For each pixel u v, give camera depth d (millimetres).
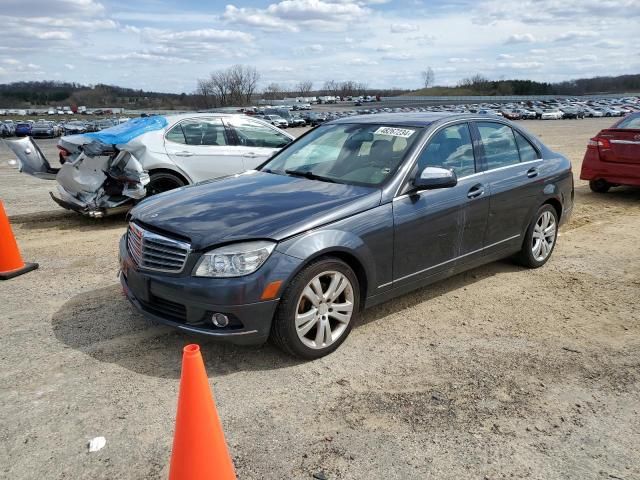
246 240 3314
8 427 2926
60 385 3344
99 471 2598
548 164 5422
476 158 4695
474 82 153625
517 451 2727
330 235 3533
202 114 8070
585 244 6434
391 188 3949
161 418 3014
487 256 4848
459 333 4066
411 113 5008
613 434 2867
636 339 3955
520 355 3715
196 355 2186
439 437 2836
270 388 3303
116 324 4219
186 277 3348
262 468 2604
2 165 17219
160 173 7508
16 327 4168
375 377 3430
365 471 2582
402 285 4105
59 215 8406
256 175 4648
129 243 3920
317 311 3559
